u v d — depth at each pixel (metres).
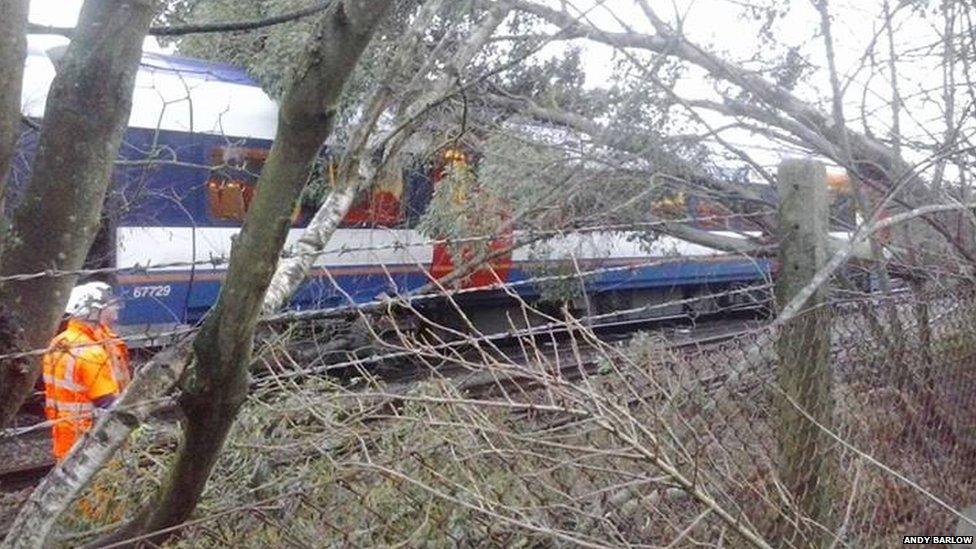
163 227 9.41
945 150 5.73
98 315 4.11
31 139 4.24
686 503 3.33
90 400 4.51
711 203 6.89
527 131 7.53
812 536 3.69
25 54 2.24
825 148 6.40
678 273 13.64
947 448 4.82
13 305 2.38
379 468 2.81
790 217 4.05
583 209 6.93
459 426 2.97
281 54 8.76
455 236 7.90
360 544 2.91
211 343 2.36
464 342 3.38
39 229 2.42
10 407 2.41
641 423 3.18
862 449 4.20
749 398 3.70
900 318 4.79
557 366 3.27
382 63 5.36
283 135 2.27
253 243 2.31
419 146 7.02
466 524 3.00
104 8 2.46
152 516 2.62
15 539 2.44
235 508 2.80
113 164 2.54
